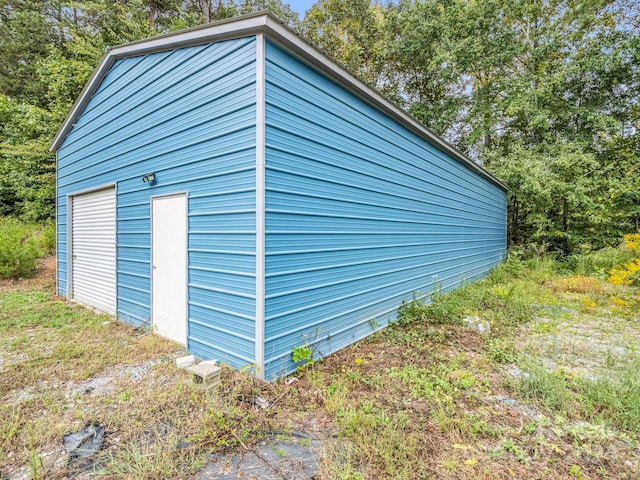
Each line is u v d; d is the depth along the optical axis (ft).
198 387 8.50
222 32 9.66
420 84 49.39
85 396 8.50
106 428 7.16
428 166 18.86
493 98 40.98
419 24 41.68
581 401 8.23
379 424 7.27
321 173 11.18
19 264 24.03
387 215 15.11
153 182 12.96
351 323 12.87
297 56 10.13
